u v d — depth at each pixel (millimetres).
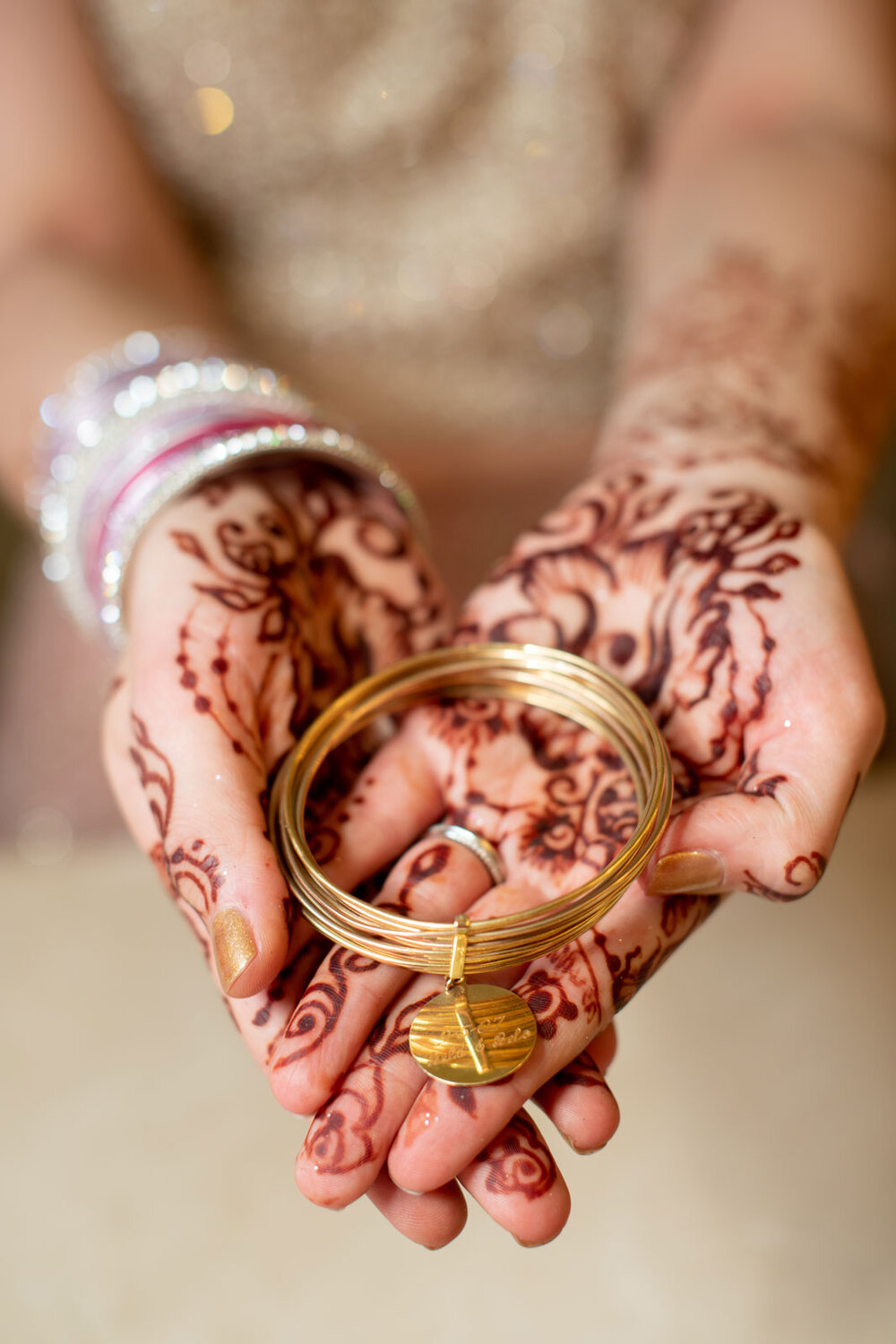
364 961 310
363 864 347
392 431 636
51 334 471
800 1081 413
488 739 362
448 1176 287
